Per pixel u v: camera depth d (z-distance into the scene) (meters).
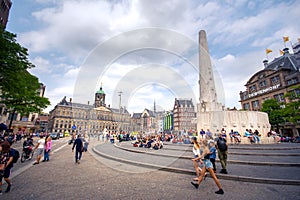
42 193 4.39
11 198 4.06
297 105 27.52
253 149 12.39
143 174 6.41
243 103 53.56
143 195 4.38
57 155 11.27
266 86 44.41
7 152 4.66
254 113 17.61
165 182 5.51
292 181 5.32
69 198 4.08
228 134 16.20
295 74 36.56
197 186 5.00
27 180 5.50
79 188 4.80
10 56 15.30
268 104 35.91
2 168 4.49
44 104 26.05
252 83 49.59
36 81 23.66
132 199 4.11
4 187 4.87
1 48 14.63
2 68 15.16
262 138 16.55
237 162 8.23
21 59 16.17
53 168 7.28
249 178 5.70
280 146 13.97
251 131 16.47
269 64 51.69
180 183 5.43
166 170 6.93
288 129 36.56
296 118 27.92
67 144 20.05
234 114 16.84
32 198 4.07
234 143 15.60
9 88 17.06
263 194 4.54
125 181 5.53
